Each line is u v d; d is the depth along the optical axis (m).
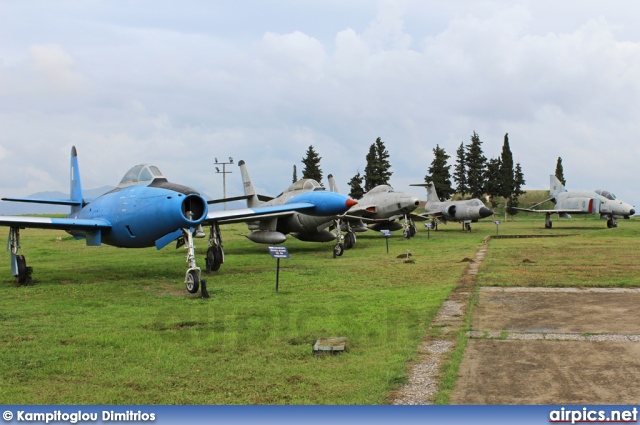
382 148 77.00
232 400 6.53
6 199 20.97
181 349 8.77
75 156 22.34
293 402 6.42
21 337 9.67
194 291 14.41
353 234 29.83
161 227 16.16
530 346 8.62
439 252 26.38
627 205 49.16
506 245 30.22
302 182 28.84
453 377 7.10
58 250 31.42
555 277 16.22
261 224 26.80
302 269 19.70
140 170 18.16
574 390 6.63
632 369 7.38
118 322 10.91
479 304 12.27
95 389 6.98
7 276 19.22
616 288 14.33
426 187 55.75
